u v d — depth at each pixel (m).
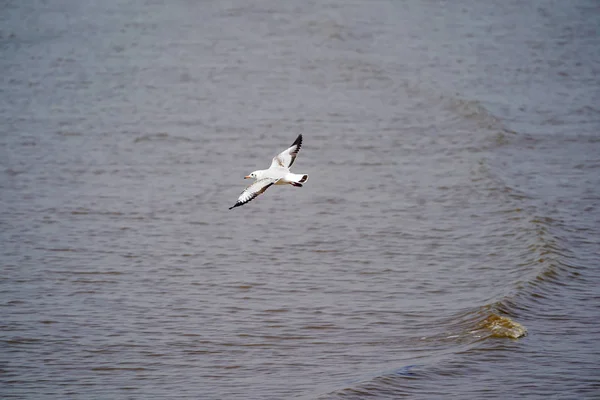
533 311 22.70
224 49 60.00
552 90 50.25
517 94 49.34
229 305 23.80
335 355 20.56
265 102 48.59
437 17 68.62
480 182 34.88
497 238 28.91
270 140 42.19
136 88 51.09
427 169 37.41
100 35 63.22
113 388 19.03
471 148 40.06
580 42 61.47
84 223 31.03
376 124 44.44
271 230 30.64
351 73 54.00
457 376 19.16
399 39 62.19
